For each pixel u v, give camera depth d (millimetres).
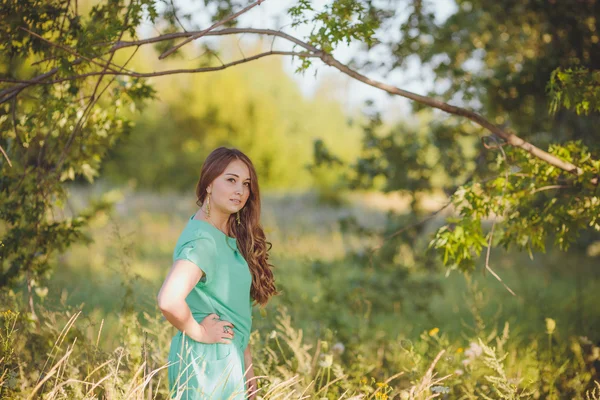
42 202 4125
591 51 5410
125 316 4105
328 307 5754
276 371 3922
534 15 6180
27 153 4066
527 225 3805
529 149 3598
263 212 18453
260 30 3377
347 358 4762
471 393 3686
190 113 25484
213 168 2875
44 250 4172
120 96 4285
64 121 4047
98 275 8602
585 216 3701
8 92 3609
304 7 3246
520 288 8531
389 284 6445
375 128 6914
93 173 4402
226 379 2680
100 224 5371
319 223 16938
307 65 3324
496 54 7020
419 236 6922
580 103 3670
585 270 9883
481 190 3828
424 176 6766
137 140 23781
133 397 2967
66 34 3832
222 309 2824
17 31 3662
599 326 5723
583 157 3770
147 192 22172
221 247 2826
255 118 26438
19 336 3711
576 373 3988
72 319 3256
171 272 2666
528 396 3670
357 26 3248
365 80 3352
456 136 6641
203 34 3375
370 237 6840
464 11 6617
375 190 7320
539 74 5598
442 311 7566
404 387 4176
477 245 3582
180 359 2721
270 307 4812
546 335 5633
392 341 5402
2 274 4027
